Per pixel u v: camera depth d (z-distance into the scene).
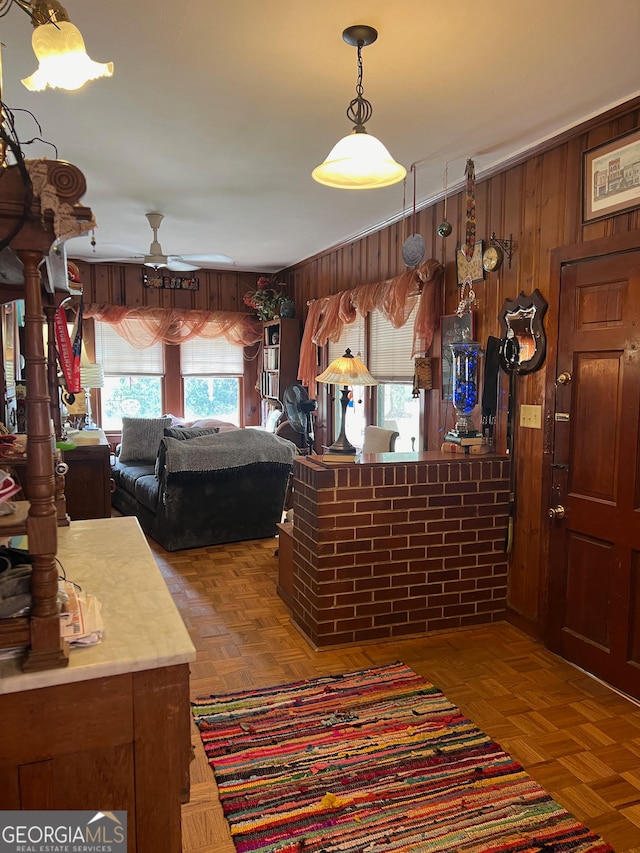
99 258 6.57
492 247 3.30
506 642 3.09
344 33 2.05
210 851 1.73
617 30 2.03
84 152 3.22
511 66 2.28
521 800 1.93
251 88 2.46
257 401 7.62
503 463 3.26
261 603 3.52
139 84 2.43
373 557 3.04
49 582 1.12
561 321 2.88
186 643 1.22
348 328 5.49
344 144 2.03
